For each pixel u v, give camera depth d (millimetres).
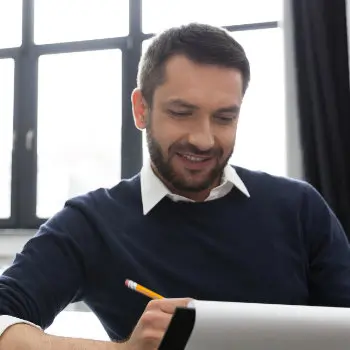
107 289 1008
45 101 3408
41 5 3457
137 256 1005
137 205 1059
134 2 3291
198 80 889
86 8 3391
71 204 1072
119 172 3266
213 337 545
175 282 993
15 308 886
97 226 1027
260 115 2922
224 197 1066
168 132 927
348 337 583
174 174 973
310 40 2596
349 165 2549
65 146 3355
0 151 3477
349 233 2492
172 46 912
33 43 3455
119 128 3279
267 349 565
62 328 1768
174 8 3238
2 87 3504
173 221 1034
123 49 3297
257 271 1015
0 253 3209
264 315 568
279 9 2830
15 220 3400
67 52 3393
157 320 701
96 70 3340
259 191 1089
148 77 953
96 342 793
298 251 1058
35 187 3396
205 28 924
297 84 2621
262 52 3008
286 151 2625
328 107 2564
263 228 1049
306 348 573
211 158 946
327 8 2635
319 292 1063
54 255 988
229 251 1020
